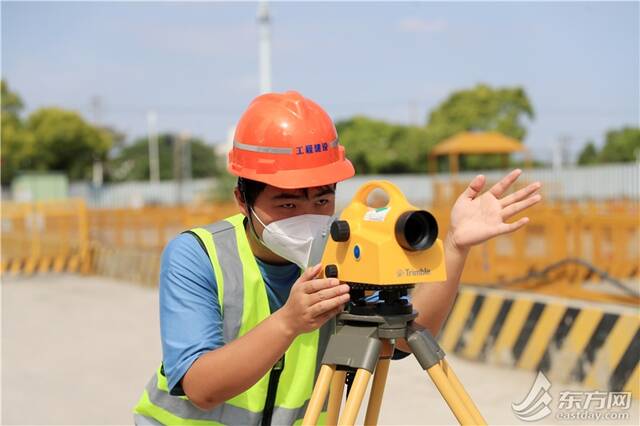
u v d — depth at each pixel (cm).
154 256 1213
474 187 207
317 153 204
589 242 1070
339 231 177
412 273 173
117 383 592
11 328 838
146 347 723
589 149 4434
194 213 1371
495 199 204
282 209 201
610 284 969
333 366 182
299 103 210
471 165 4162
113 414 512
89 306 993
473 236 202
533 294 902
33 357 687
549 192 2002
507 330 606
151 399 218
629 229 991
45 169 4309
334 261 183
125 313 931
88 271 1366
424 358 181
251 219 206
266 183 199
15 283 1272
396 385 560
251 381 179
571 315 559
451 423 471
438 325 213
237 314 207
